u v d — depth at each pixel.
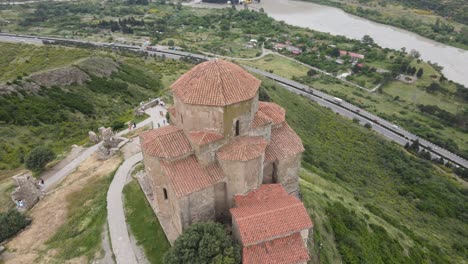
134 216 41.84
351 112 125.62
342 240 44.97
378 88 151.25
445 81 152.50
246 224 31.88
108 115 82.12
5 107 71.50
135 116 72.69
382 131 114.56
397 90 150.62
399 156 92.19
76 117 77.50
